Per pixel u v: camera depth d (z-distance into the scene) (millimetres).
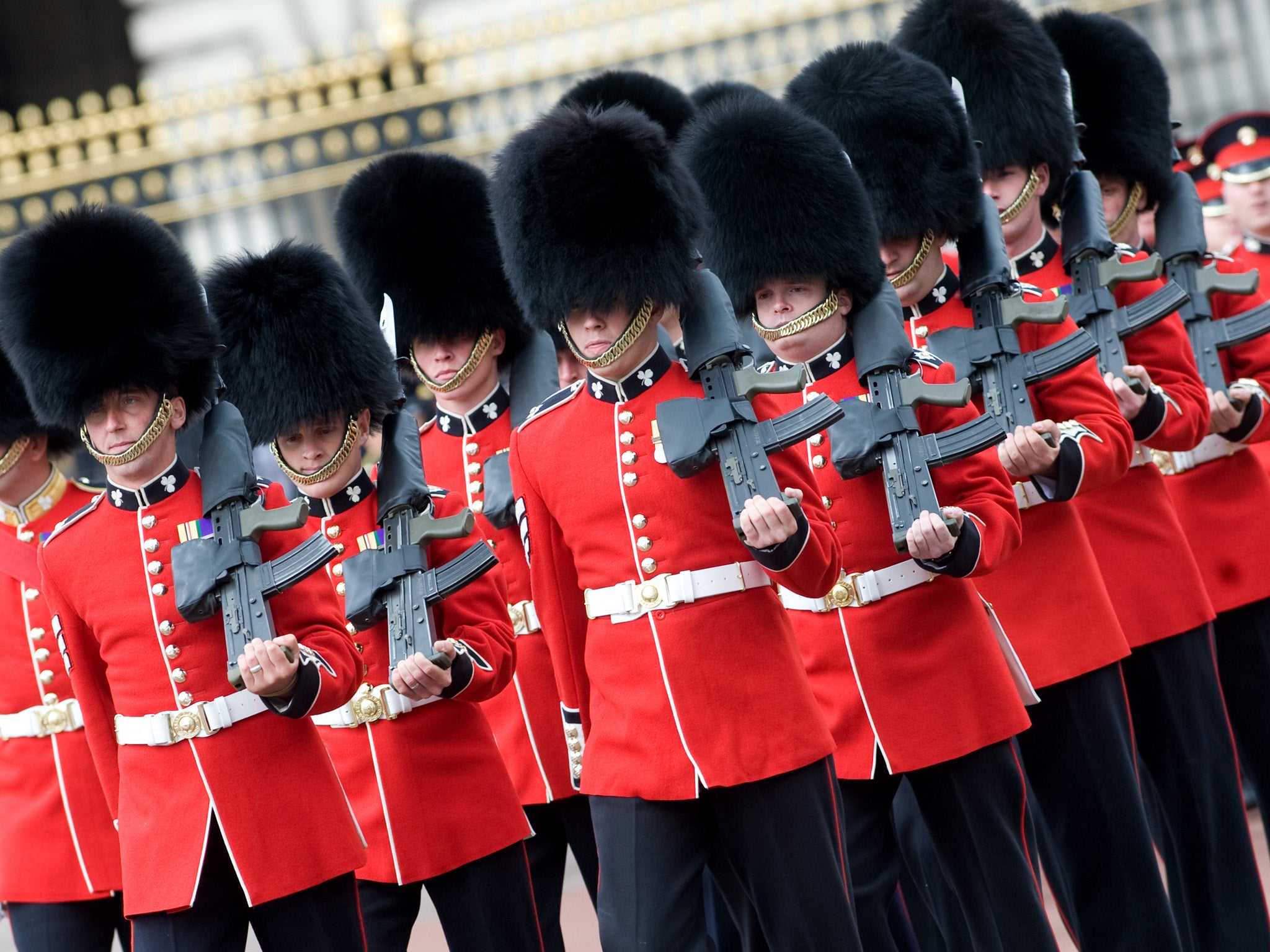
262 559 17141
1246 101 45562
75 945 21812
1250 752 23875
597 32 45781
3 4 64562
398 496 18891
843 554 18438
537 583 18141
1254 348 23734
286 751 17266
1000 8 22047
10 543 21922
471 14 58000
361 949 17688
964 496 17922
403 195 22422
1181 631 21453
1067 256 21625
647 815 16844
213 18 66188
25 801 21875
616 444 17203
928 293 20266
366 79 45688
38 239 17750
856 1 44469
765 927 16859
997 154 21781
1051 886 21516
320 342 19328
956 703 18125
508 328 22500
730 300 17531
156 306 17672
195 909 17109
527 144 17688
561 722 21656
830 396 18547
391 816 19109
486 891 19375
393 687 18266
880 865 18797
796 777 16672
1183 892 21734
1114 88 24234
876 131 19797
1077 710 19562
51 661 21828
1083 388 19547
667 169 17203
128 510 17750
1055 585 19719
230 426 17438
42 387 17734
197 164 45938
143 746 17438
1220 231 33031
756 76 44875
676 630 16781
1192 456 23875
